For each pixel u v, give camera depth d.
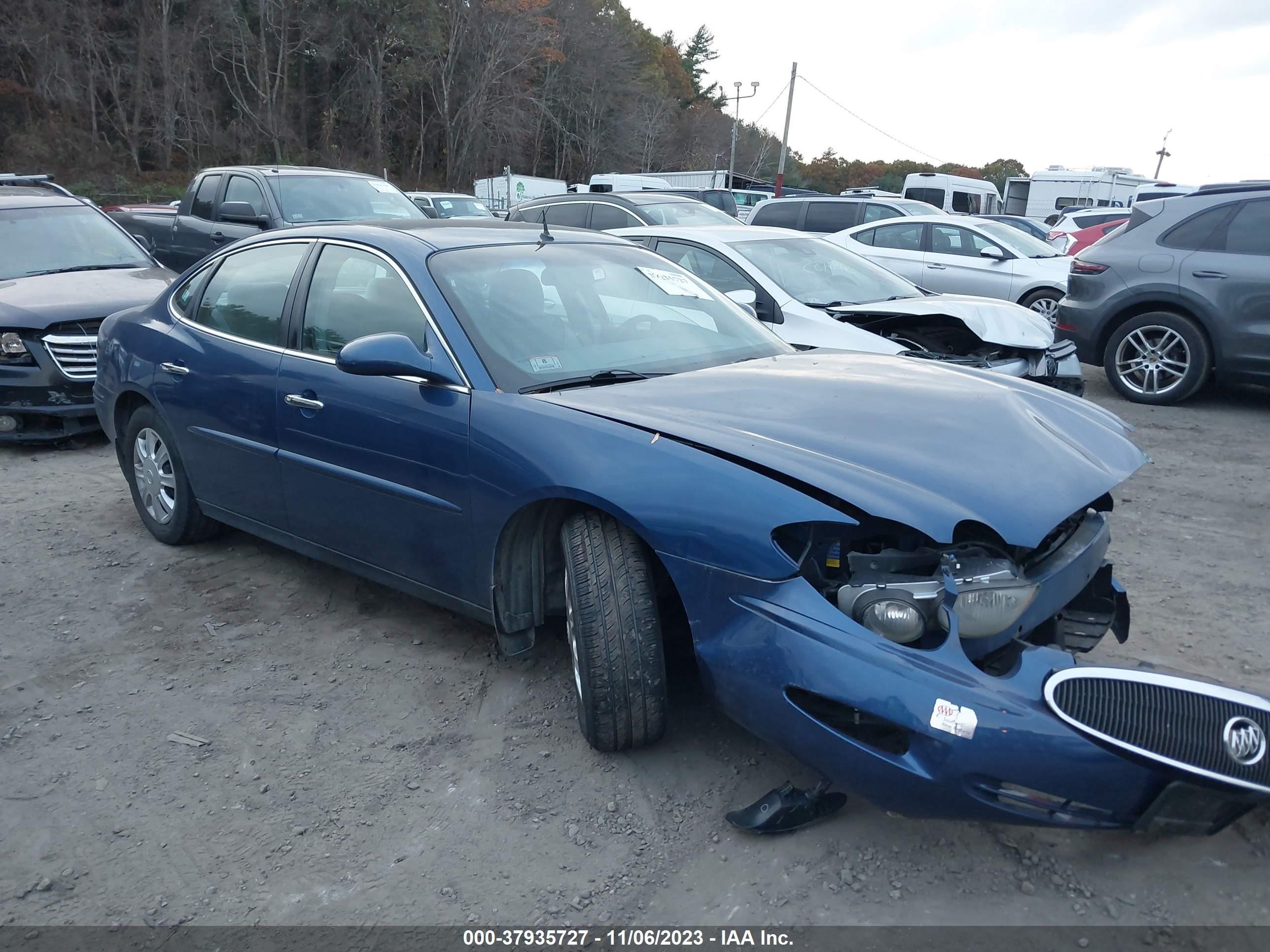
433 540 3.40
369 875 2.60
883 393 3.17
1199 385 8.02
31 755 3.18
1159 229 8.16
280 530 4.18
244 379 4.10
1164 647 3.75
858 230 12.98
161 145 46.91
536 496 2.98
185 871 2.63
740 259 6.94
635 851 2.66
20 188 9.00
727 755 3.06
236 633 4.04
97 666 3.77
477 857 2.65
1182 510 5.46
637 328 3.77
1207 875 2.49
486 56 58.72
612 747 2.98
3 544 5.04
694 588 2.64
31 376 6.69
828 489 2.50
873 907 2.41
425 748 3.18
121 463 5.18
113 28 47.41
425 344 3.44
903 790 2.31
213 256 4.67
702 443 2.76
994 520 2.47
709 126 83.44
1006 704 2.22
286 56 52.03
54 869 2.64
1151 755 2.15
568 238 4.21
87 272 7.81
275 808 2.89
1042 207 32.72
